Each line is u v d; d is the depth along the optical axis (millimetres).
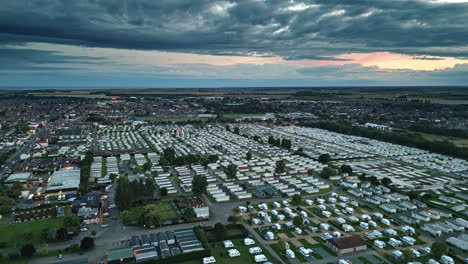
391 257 135125
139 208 184625
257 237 153000
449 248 143875
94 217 164125
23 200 194625
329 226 165125
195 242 141250
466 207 196125
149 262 125750
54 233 144250
